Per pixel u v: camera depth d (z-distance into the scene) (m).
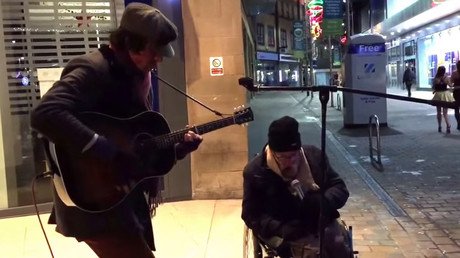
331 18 24.50
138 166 2.69
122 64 2.63
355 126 14.80
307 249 3.11
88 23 6.49
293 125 3.10
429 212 6.49
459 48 23.69
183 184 6.86
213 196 6.90
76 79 2.50
